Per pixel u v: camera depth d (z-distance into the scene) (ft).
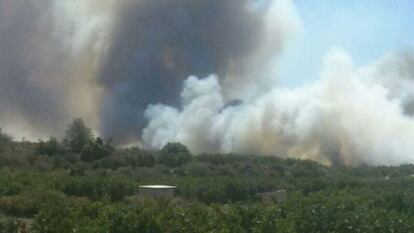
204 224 65.05
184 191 127.85
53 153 197.16
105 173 157.79
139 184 132.26
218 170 185.68
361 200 94.94
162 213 68.23
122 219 64.23
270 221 68.49
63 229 60.29
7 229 65.67
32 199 96.32
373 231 70.38
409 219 76.95
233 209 74.59
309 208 75.97
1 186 110.11
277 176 177.27
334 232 69.97
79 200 96.63
